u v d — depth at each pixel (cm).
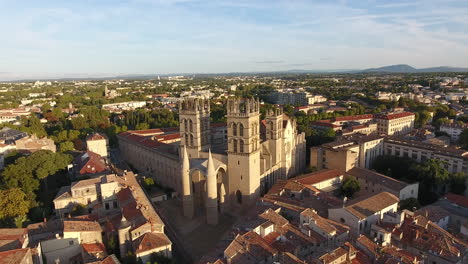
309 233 9438
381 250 8669
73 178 16512
